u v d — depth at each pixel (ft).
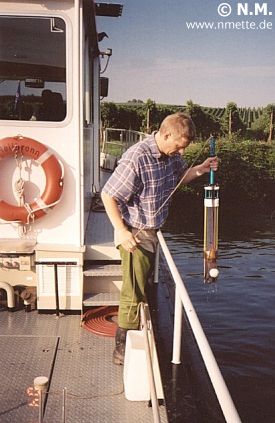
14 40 14.40
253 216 125.80
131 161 9.91
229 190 135.74
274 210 132.67
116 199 10.09
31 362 12.37
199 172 11.05
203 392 9.63
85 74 17.15
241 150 141.08
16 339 13.51
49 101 14.66
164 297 14.47
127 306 11.46
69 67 14.42
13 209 14.78
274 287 60.08
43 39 14.38
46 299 14.92
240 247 86.12
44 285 14.84
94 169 23.91
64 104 14.66
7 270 15.11
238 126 182.50
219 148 140.97
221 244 89.15
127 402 10.73
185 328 12.46
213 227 10.68
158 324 12.60
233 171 136.36
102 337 13.75
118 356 12.16
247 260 75.56
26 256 14.55
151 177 10.11
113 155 36.58
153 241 10.88
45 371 11.96
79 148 14.80
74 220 15.16
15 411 10.36
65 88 14.60
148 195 10.30
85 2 14.67
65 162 14.88
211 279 10.59
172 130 9.63
